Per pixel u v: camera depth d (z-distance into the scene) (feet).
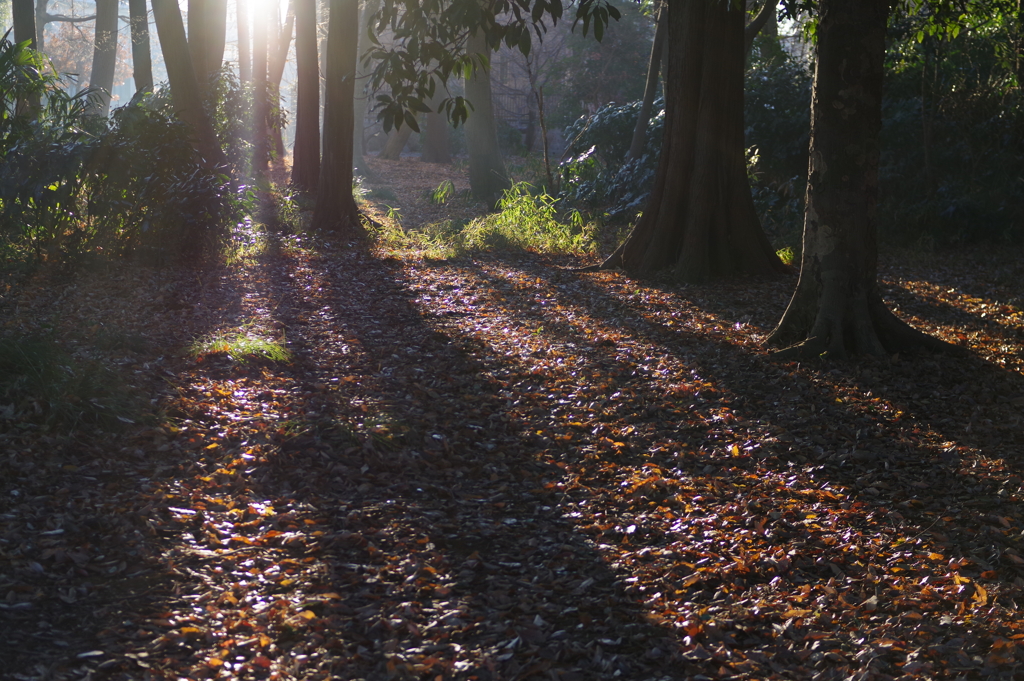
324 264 41.22
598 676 10.88
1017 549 14.57
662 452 19.33
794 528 15.56
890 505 16.63
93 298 30.14
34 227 35.32
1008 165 53.93
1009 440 19.90
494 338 28.91
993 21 52.54
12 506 13.92
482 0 17.28
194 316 28.81
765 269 41.11
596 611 12.54
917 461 18.81
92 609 11.46
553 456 18.99
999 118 54.03
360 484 16.80
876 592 13.12
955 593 13.03
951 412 22.04
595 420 21.30
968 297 37.14
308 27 63.57
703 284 39.32
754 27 50.78
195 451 17.26
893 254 49.32
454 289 37.14
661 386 24.13
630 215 58.23
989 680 10.71
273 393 21.42
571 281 39.93
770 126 57.88
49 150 35.45
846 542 14.98
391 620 11.83
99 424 17.33
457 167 108.06
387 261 43.21
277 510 15.38
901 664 11.21
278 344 25.03
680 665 11.18
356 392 22.40
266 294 33.73
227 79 59.88
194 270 36.60
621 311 33.65
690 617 12.28
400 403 21.74
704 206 40.01
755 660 11.27
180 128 38.55
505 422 20.90
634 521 15.83
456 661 10.96
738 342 28.76
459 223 58.75
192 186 37.22
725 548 14.70
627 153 68.33
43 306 28.40
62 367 18.88
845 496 17.07
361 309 32.48
